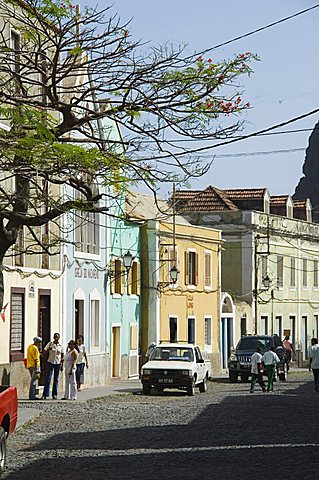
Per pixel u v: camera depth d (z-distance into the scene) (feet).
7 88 75.00
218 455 69.87
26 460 67.56
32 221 80.12
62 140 72.08
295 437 82.64
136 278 192.24
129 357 187.52
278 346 194.90
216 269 230.48
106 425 94.48
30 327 134.82
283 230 273.13
